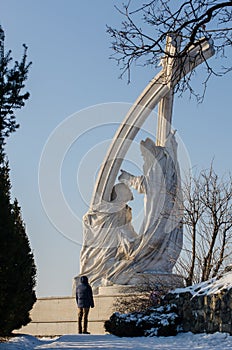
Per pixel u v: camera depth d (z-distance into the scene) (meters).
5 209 14.15
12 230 14.23
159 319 17.72
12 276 14.67
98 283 26.08
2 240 13.91
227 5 13.22
